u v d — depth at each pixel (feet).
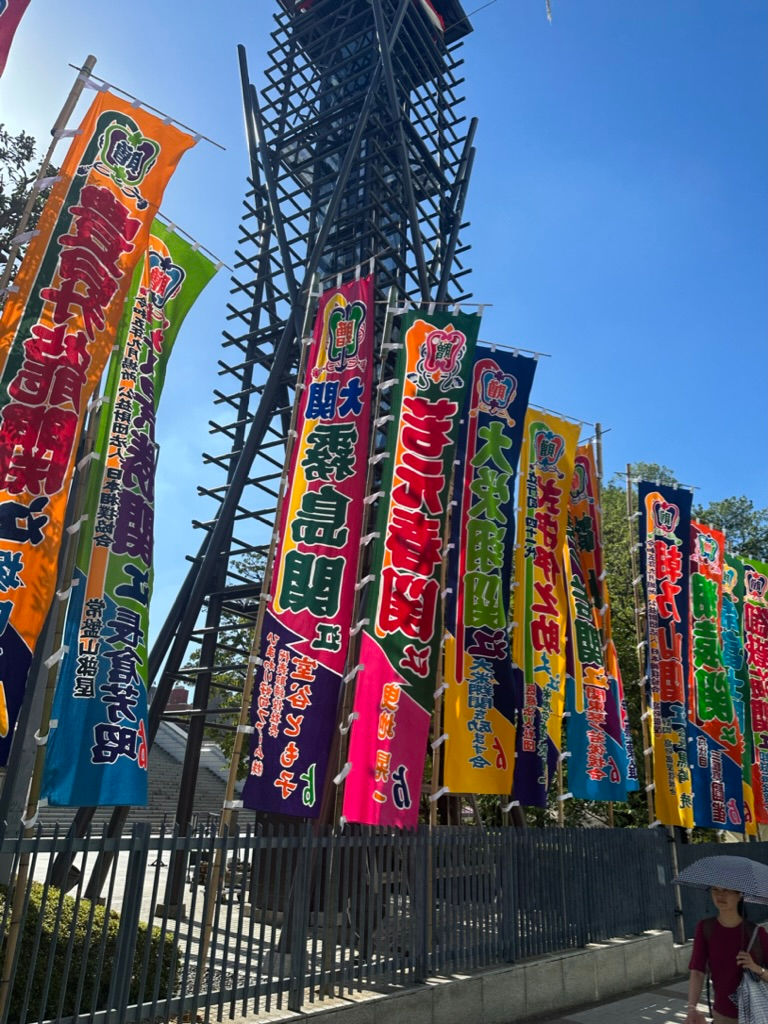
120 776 23.50
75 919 19.83
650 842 45.68
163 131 28.73
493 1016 30.58
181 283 31.22
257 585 49.29
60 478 23.59
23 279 25.12
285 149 64.75
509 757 33.88
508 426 38.37
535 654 39.42
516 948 33.71
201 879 45.37
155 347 29.73
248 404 56.75
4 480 22.82
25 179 35.63
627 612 75.51
